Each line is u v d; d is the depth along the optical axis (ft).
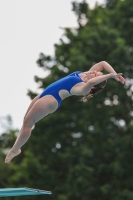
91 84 92.02
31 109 94.73
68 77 97.86
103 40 232.53
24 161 257.55
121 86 237.66
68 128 249.14
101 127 236.02
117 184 221.25
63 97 97.04
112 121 241.35
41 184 238.07
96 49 231.91
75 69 236.02
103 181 229.66
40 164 237.45
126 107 245.86
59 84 97.09
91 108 238.07
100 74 97.35
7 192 94.27
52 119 243.60
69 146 245.04
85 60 231.71
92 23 254.06
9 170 293.64
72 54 239.71
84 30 249.75
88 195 222.07
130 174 223.51
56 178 240.53
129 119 247.29
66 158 234.79
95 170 228.63
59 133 247.29
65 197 222.07
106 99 241.14
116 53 230.48
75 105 244.83
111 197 219.61
